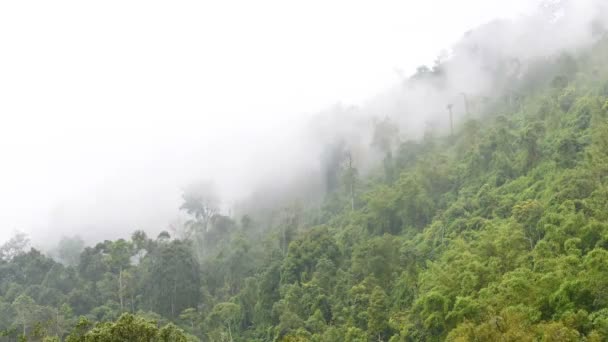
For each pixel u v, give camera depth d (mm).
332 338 64688
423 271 67125
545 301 42531
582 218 51562
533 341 36875
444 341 50344
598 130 69000
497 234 60219
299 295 78250
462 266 56469
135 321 37094
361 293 69125
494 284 49531
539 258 50781
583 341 36438
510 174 81938
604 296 39719
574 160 69062
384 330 63312
